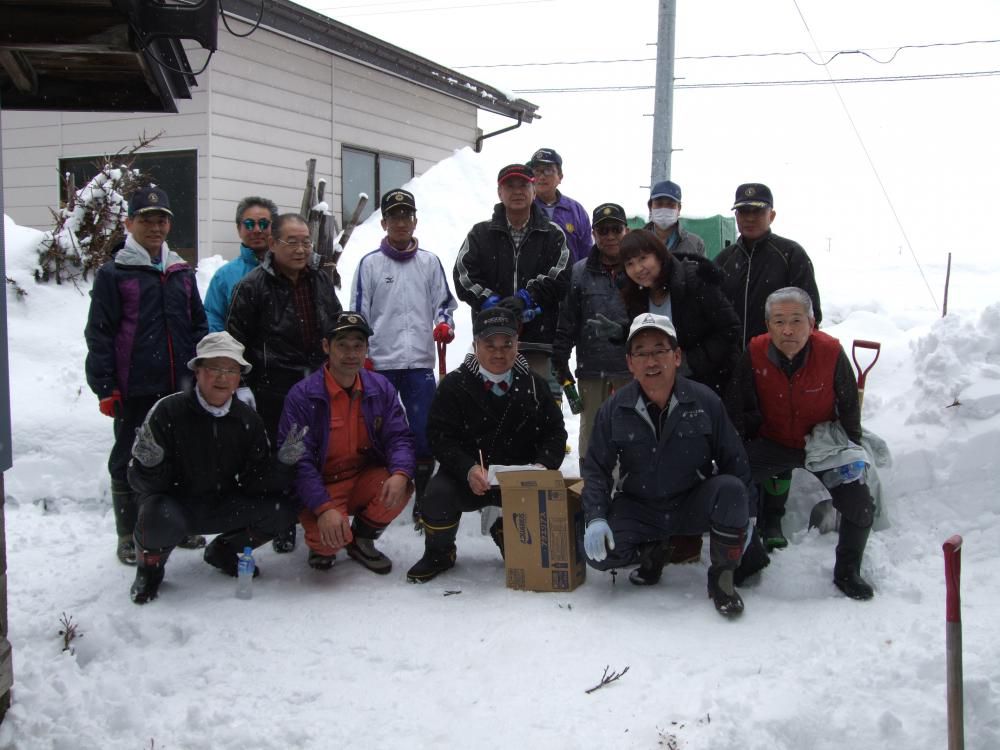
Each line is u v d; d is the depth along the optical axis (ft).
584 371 16.66
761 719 9.52
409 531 17.11
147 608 13.23
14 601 13.53
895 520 15.17
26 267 23.06
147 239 15.29
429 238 37.35
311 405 14.30
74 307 23.11
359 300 16.84
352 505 14.89
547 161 19.83
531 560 13.66
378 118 39.27
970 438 15.57
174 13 10.39
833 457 13.21
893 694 10.20
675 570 14.48
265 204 17.10
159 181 31.37
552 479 13.39
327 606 13.26
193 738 9.68
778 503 14.96
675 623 12.29
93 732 9.77
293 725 9.80
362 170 38.42
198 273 28.58
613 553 13.25
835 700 10.12
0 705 9.89
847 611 12.46
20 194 33.83
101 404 14.84
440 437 14.33
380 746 9.48
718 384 15.15
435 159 43.98
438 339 16.87
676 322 14.76
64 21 10.09
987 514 14.87
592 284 16.56
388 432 14.85
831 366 13.53
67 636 12.03
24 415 19.39
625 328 14.97
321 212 30.81
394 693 10.57
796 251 15.92
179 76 12.57
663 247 14.64
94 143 32.24
